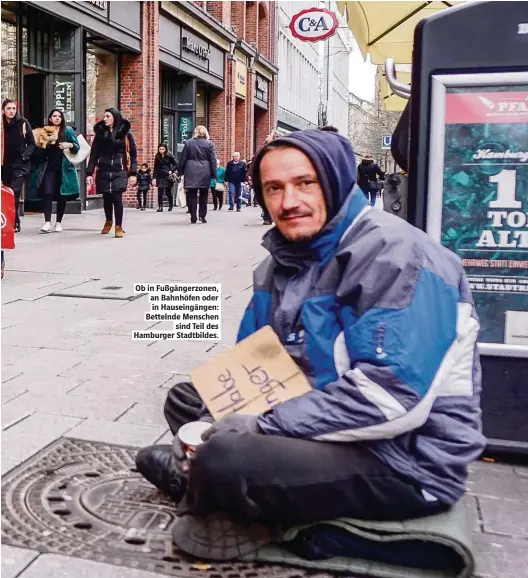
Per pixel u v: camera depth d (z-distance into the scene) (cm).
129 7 1808
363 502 224
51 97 1574
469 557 221
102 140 1121
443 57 320
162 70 2194
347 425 215
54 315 581
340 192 239
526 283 324
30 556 233
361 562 232
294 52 4888
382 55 865
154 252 982
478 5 315
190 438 240
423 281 220
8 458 308
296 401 222
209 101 2677
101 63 1811
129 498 275
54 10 1456
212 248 1054
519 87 316
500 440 326
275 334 243
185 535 238
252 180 254
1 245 682
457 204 328
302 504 221
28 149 1021
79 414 363
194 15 2230
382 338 214
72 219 1477
